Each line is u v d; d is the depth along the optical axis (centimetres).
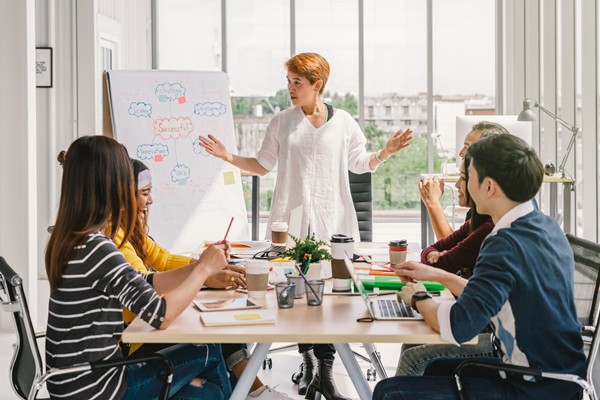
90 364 182
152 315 187
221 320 194
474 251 251
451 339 178
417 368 244
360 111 905
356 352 402
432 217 298
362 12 892
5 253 462
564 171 579
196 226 482
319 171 374
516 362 183
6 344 434
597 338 182
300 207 307
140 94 484
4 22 458
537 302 179
